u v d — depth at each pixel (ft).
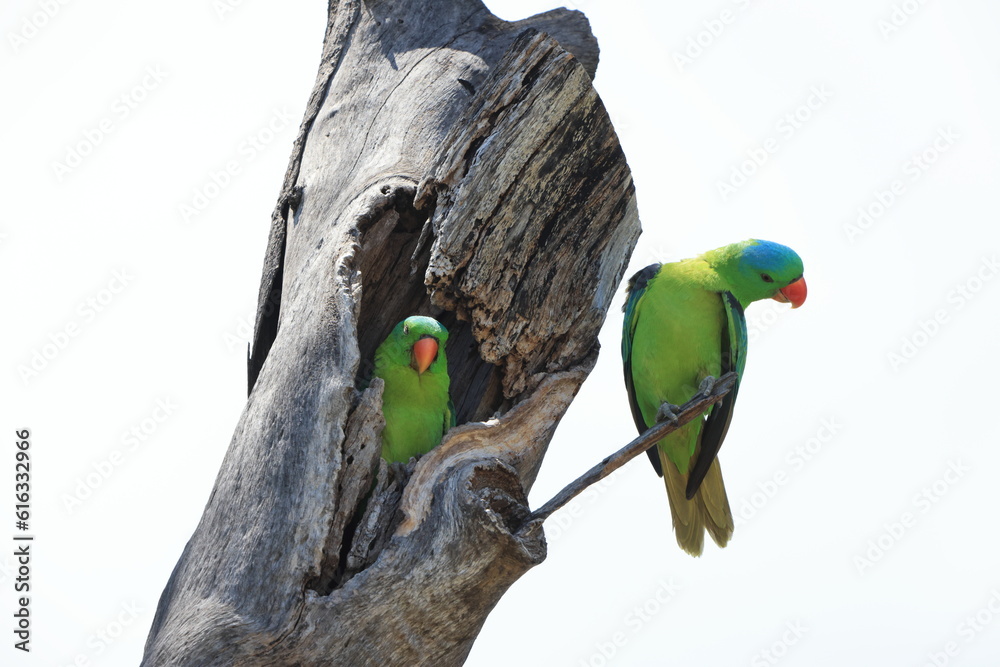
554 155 33.04
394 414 34.71
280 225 37.45
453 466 30.45
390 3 40.37
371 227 34.12
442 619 28.86
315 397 29.73
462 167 32.45
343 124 37.81
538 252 33.47
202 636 27.25
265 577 27.86
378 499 29.81
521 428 33.27
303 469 29.01
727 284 38.37
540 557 29.22
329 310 30.99
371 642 27.84
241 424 31.71
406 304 37.65
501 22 40.55
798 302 37.70
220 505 30.25
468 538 28.58
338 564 29.01
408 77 37.88
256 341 37.55
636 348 39.24
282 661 27.04
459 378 37.60
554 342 34.55
